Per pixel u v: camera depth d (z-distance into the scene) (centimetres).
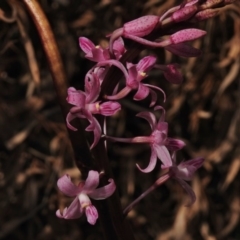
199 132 88
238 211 89
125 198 87
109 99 32
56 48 35
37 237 89
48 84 86
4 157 89
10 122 87
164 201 90
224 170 88
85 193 32
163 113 34
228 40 86
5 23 82
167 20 32
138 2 85
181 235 87
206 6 31
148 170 33
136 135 88
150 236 89
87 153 34
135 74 32
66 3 86
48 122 86
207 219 89
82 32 86
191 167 35
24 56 85
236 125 86
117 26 85
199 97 86
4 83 87
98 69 33
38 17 35
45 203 87
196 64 85
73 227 89
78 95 31
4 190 88
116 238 35
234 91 87
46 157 87
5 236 88
